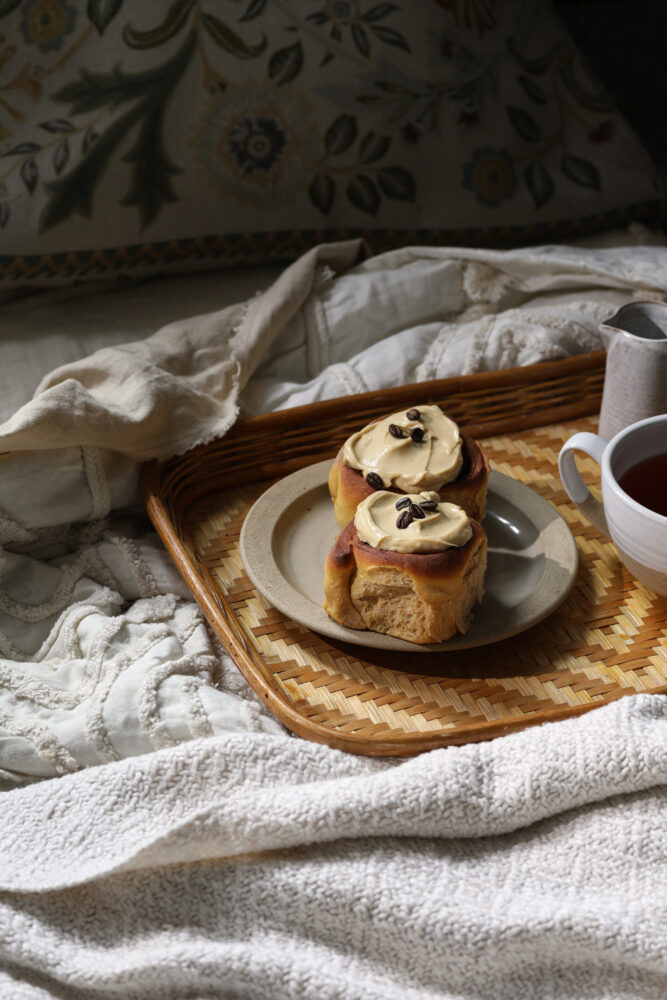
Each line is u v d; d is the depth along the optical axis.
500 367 1.36
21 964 1.05
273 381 1.35
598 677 1.12
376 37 1.45
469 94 1.49
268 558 1.17
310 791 1.05
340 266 1.44
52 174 1.40
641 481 1.14
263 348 1.34
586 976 1.04
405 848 1.06
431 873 1.05
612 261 1.40
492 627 1.13
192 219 1.45
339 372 1.34
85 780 1.08
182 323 1.34
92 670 1.15
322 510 1.23
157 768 1.08
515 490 1.23
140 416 1.24
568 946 1.03
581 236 1.58
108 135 1.40
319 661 1.14
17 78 1.38
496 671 1.13
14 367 1.36
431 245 1.53
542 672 1.13
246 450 1.29
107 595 1.20
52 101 1.39
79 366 1.29
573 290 1.42
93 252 1.43
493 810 1.06
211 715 1.12
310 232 1.49
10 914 1.05
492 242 1.54
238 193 1.45
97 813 1.08
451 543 1.11
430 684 1.12
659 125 1.66
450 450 1.17
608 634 1.15
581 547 1.21
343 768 1.08
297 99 1.44
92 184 1.41
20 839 1.07
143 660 1.15
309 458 1.29
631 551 1.12
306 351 1.37
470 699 1.11
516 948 1.03
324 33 1.44
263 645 1.15
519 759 1.07
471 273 1.41
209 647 1.17
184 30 1.40
